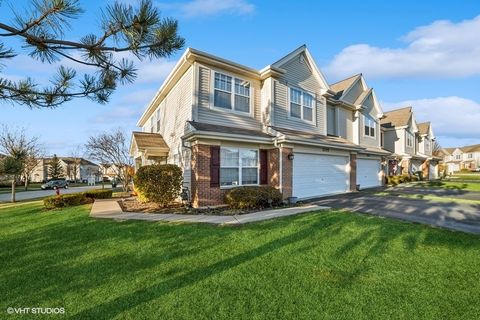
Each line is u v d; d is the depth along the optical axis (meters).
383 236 5.55
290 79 13.08
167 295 3.16
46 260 4.30
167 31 3.32
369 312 2.83
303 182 11.88
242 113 11.59
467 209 8.84
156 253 4.59
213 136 9.27
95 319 2.71
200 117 10.27
